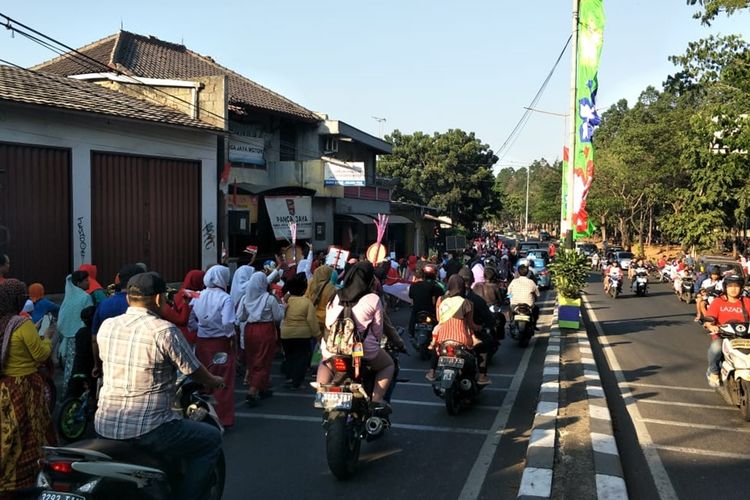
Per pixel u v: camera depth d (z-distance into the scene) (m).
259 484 5.51
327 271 9.91
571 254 14.98
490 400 8.61
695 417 7.94
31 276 12.48
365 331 5.90
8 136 12.02
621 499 4.79
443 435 6.99
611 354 12.70
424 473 5.80
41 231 12.66
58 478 3.54
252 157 22.02
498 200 54.44
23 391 4.59
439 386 7.46
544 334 15.03
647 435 7.16
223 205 17.52
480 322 8.68
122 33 23.69
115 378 4.03
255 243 20.94
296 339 8.98
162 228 15.41
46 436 4.82
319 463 6.06
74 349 7.37
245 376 9.51
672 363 11.72
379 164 50.62
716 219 24.64
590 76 15.80
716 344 8.41
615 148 55.84
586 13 15.79
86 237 13.52
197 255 16.38
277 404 8.34
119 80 18.08
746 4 15.96
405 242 37.41
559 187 84.81
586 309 22.31
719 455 6.46
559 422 6.86
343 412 5.58
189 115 17.39
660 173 47.53
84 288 7.77
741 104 17.33
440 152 50.69
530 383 9.67
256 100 23.55
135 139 14.63
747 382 7.58
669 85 18.22
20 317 4.65
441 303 8.04
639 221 63.75
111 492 3.60
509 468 5.94
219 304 7.02
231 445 6.61
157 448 4.04
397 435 6.99
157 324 4.08
